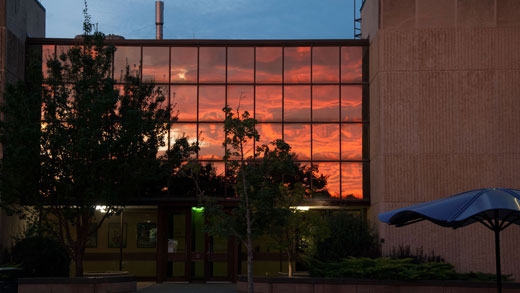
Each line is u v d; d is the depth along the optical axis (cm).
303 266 2394
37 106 2036
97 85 2039
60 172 1991
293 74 2444
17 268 1984
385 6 2267
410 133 2220
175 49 2464
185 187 2397
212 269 2420
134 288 2050
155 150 2092
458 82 2236
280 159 1669
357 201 2373
